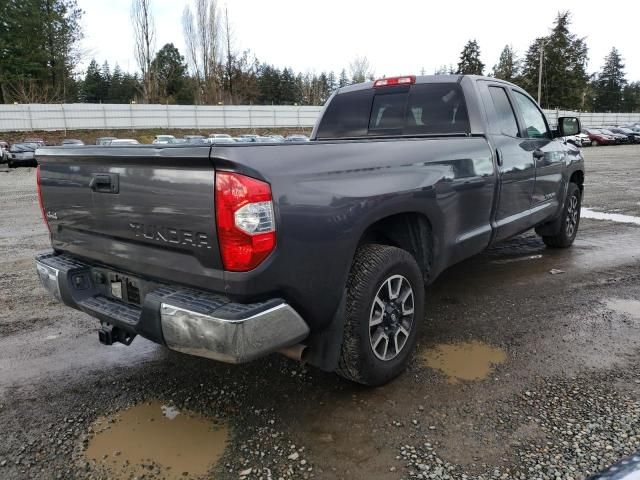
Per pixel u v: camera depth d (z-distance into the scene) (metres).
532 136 5.17
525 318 4.16
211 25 53.28
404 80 4.59
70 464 2.44
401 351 3.14
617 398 2.90
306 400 2.96
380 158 2.95
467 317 4.20
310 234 2.43
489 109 4.35
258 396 3.02
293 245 2.36
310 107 52.75
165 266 2.52
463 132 4.22
